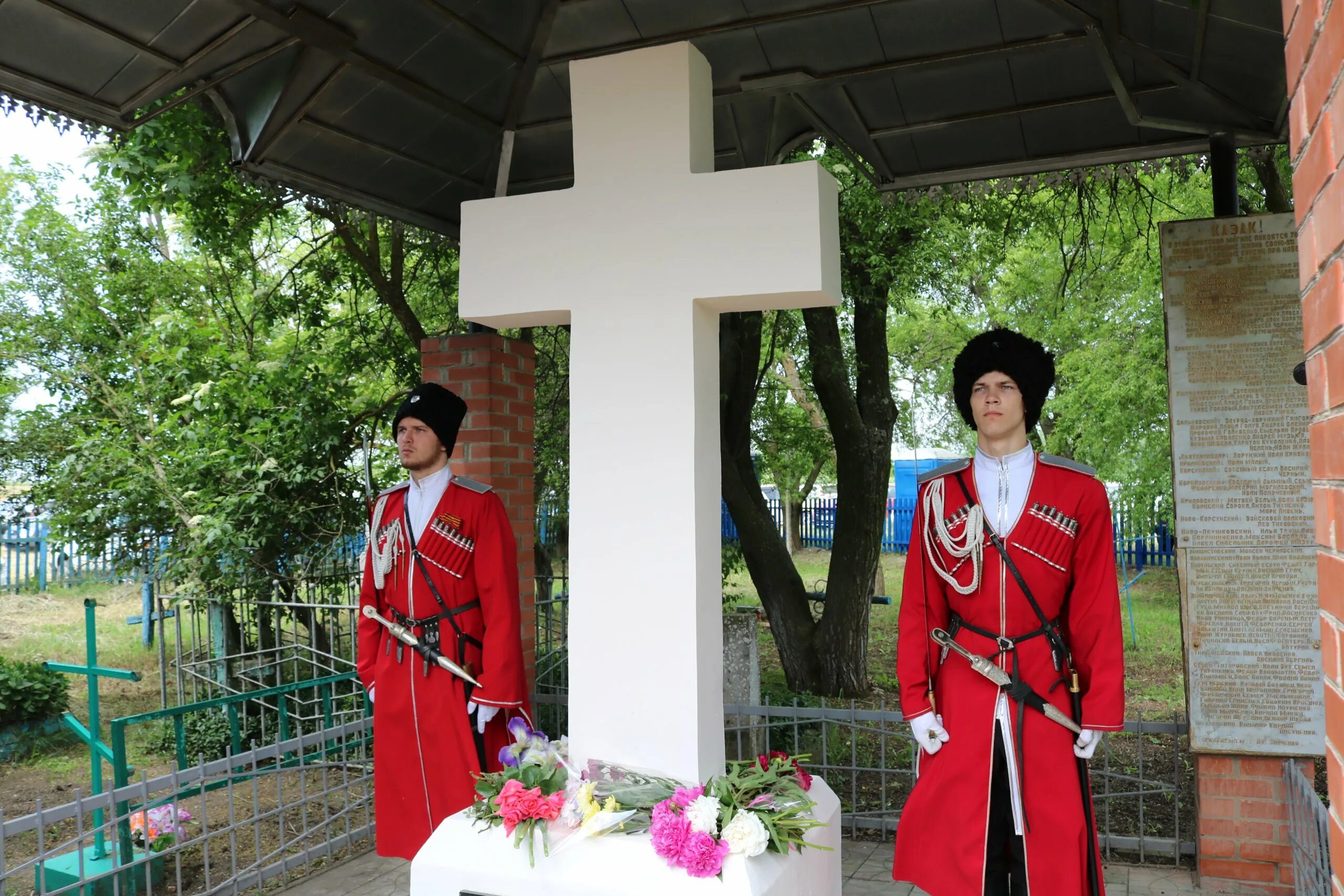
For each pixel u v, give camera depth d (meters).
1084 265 9.81
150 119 3.85
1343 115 1.23
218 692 7.54
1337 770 1.42
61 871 4.15
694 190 2.80
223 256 8.86
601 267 2.90
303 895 3.96
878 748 6.38
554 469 8.37
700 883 2.45
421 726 3.53
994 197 8.05
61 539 8.57
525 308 2.98
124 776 4.06
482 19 3.83
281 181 4.33
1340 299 1.28
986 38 3.96
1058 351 12.65
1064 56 4.07
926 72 4.18
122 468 8.32
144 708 8.30
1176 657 9.70
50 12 3.22
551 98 4.42
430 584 3.54
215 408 7.88
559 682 6.42
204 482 7.81
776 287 2.72
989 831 2.83
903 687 3.02
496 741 3.58
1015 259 12.64
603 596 2.88
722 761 2.96
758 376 8.23
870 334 8.05
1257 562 3.85
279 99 3.87
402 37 3.74
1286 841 3.83
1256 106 3.98
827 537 19.62
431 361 4.81
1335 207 1.29
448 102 4.16
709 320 2.95
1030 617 2.89
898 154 4.88
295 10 3.44
